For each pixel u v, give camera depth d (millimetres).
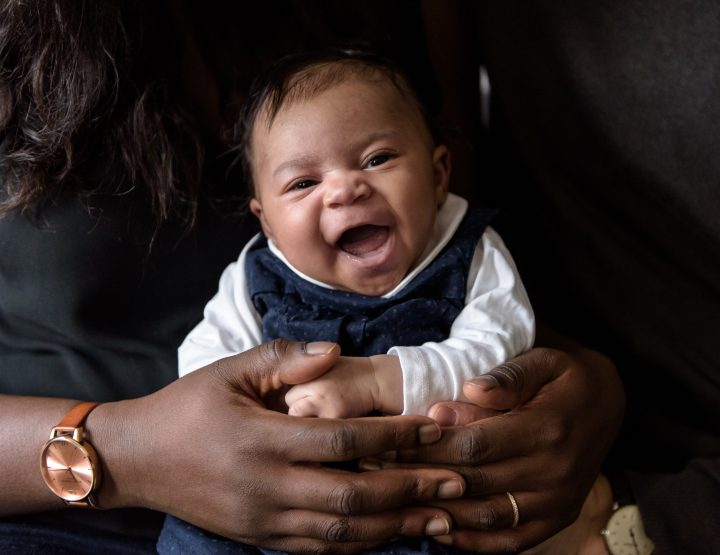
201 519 917
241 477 866
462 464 895
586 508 1064
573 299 1304
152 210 1114
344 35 1325
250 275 1099
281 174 1015
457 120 1430
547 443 927
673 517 1040
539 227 1331
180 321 1160
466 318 1021
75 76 1057
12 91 1062
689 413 1216
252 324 1071
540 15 1284
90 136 1086
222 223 1178
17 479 982
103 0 1068
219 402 893
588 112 1267
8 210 1038
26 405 1017
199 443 884
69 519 1067
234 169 1212
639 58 1216
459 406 920
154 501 940
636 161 1241
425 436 870
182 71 1216
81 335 1107
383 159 1007
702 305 1207
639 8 1208
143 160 1104
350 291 1042
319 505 850
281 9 1279
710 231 1200
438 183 1114
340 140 993
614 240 1262
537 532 948
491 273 1068
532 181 1331
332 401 906
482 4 1336
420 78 1375
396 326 1020
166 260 1137
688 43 1179
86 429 950
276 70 1089
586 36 1253
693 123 1188
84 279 1080
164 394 943
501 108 1355
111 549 1054
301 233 1003
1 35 1050
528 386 952
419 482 864
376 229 1017
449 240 1078
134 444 922
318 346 899
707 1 1160
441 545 910
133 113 1102
